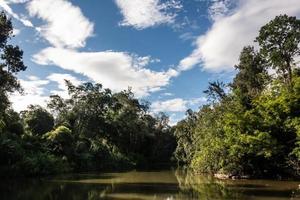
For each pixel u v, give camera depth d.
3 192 25.27
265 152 34.12
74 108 66.44
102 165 62.44
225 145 39.31
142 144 93.38
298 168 35.53
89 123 66.25
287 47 39.31
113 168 64.31
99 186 30.11
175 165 84.69
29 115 67.62
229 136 37.59
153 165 83.81
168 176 43.94
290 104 34.16
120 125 76.75
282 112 35.22
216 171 45.34
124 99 82.19
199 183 33.22
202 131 53.66
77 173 48.88
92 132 66.69
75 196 23.23
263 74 42.97
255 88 50.16
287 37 39.84
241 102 40.09
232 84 55.38
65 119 66.06
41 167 42.75
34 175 41.06
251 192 25.02
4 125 46.69
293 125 32.94
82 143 59.16
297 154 31.48
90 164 57.62
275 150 34.25
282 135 35.69
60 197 22.73
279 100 34.69
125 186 30.30
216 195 23.59
